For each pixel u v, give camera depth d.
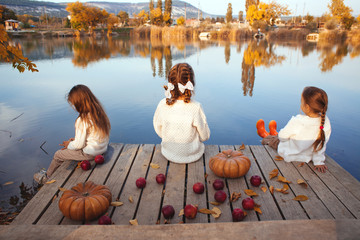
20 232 1.67
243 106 7.08
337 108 6.87
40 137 5.20
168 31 42.53
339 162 4.31
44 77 10.93
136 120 6.17
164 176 2.75
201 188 2.58
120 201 2.49
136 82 10.05
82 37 45.84
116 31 58.53
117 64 14.59
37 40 36.22
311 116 3.03
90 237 1.63
